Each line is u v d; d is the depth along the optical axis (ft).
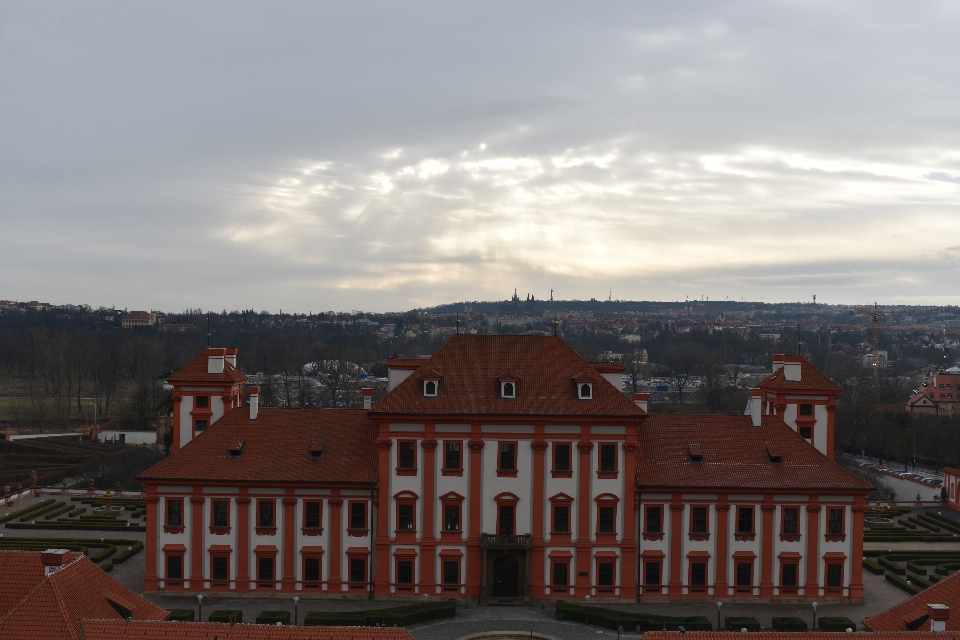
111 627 187.93
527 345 338.13
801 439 340.18
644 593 321.11
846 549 322.14
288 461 326.65
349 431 339.36
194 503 319.88
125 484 560.20
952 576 216.33
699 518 322.55
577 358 335.06
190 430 379.55
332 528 320.70
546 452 319.68
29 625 187.01
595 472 320.70
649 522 322.75
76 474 613.11
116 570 347.36
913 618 207.72
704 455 332.19
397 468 320.09
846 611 313.12
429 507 319.47
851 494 321.52
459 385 325.83
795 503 321.73
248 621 291.17
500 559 320.91
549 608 313.73
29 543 377.71
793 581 321.52
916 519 470.39
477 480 319.27
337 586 321.11
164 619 218.18
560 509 321.52
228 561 320.50
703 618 291.58
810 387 377.91
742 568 322.34
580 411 319.27
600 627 293.84
